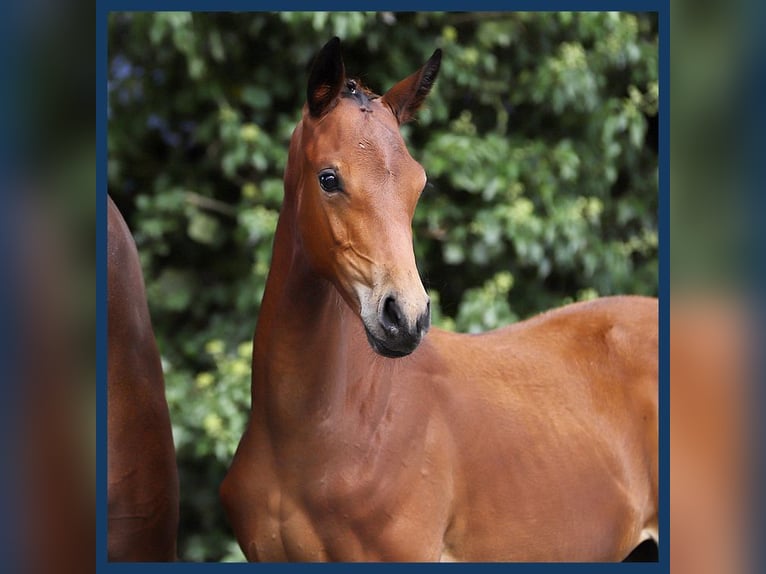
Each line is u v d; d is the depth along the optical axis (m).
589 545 4.19
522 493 3.93
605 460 4.22
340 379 3.55
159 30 6.82
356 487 3.59
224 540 7.32
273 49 7.46
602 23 7.62
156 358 4.16
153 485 4.12
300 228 3.32
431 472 3.71
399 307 2.96
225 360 7.23
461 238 7.50
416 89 3.51
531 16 7.59
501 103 7.82
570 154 7.60
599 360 4.44
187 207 7.46
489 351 4.21
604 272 7.86
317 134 3.24
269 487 3.67
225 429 6.80
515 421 3.98
